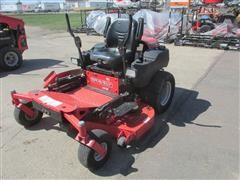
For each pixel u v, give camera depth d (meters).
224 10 13.41
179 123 4.50
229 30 11.26
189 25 13.02
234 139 4.04
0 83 6.45
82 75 4.58
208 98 5.54
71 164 3.46
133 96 4.30
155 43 4.80
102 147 3.25
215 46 10.87
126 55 4.25
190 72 7.33
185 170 3.36
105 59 4.14
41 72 7.39
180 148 3.80
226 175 3.29
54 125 4.36
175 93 5.78
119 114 3.66
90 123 3.39
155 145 3.86
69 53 10.02
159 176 3.26
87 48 10.96
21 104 4.05
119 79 4.11
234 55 9.57
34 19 27.67
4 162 3.50
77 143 3.88
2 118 4.63
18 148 3.79
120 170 3.36
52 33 16.08
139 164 3.47
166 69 7.60
